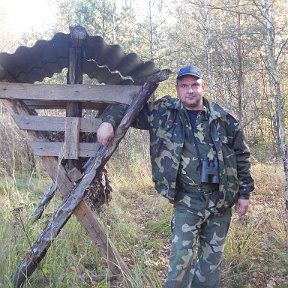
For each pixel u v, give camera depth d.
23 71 3.25
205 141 2.62
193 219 2.66
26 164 7.30
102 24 11.54
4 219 3.82
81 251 3.68
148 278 3.28
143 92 2.89
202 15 11.72
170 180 2.63
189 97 2.60
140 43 12.00
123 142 9.50
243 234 4.13
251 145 11.02
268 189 6.86
